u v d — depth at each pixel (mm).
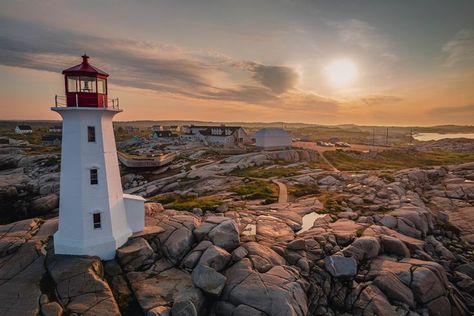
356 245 23766
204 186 51844
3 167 87375
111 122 22172
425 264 22188
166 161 72312
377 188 46062
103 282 18328
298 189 46281
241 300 17375
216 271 18797
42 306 16047
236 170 64250
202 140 119625
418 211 32594
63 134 20859
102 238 21156
